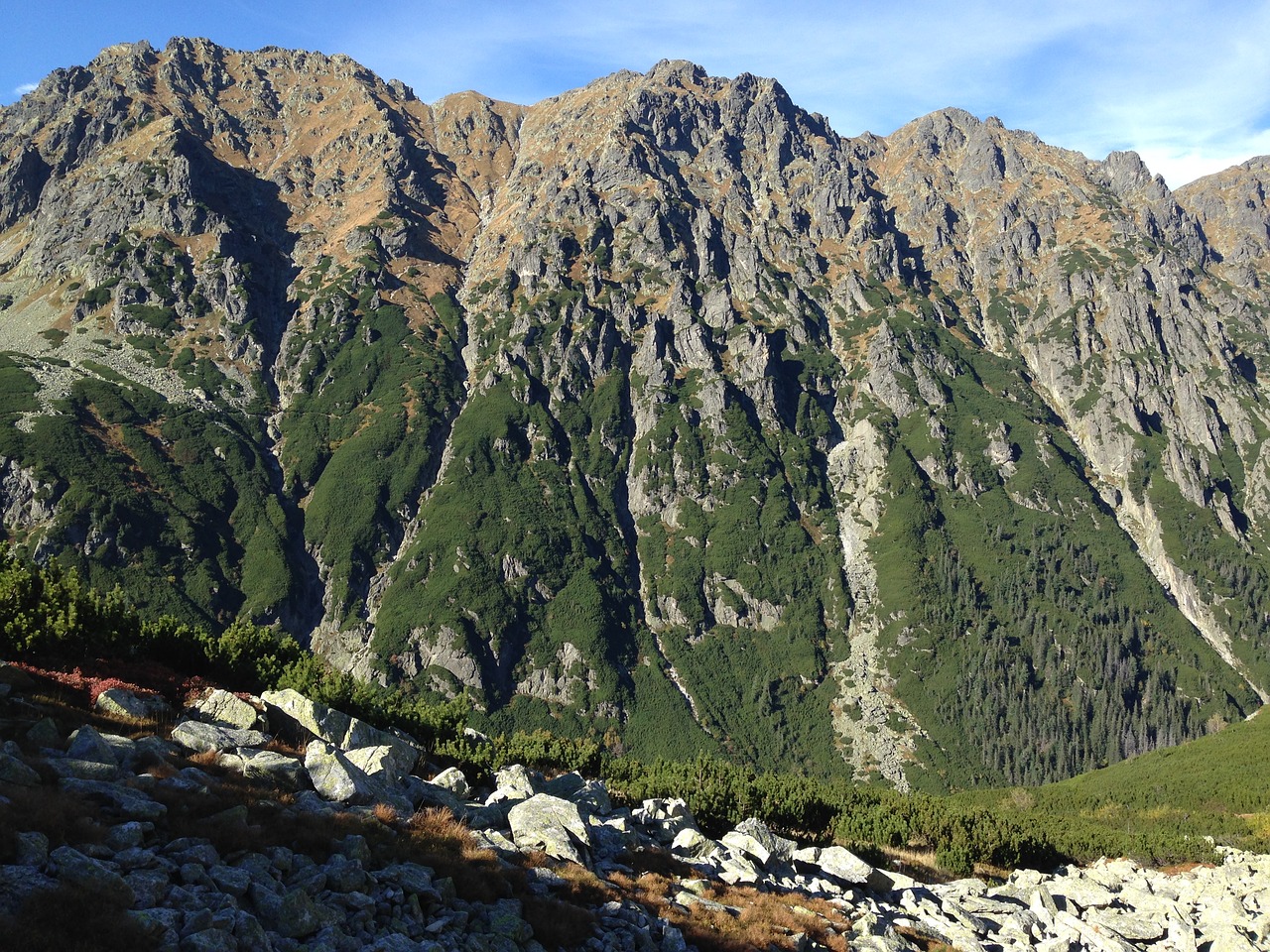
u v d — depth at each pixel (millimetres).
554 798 43250
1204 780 150250
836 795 90812
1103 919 55125
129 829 26125
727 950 35062
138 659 57344
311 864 28625
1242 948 51031
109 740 34094
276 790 34844
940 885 61625
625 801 70125
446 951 26766
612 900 36031
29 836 23578
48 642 51219
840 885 53750
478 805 44469
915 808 88250
